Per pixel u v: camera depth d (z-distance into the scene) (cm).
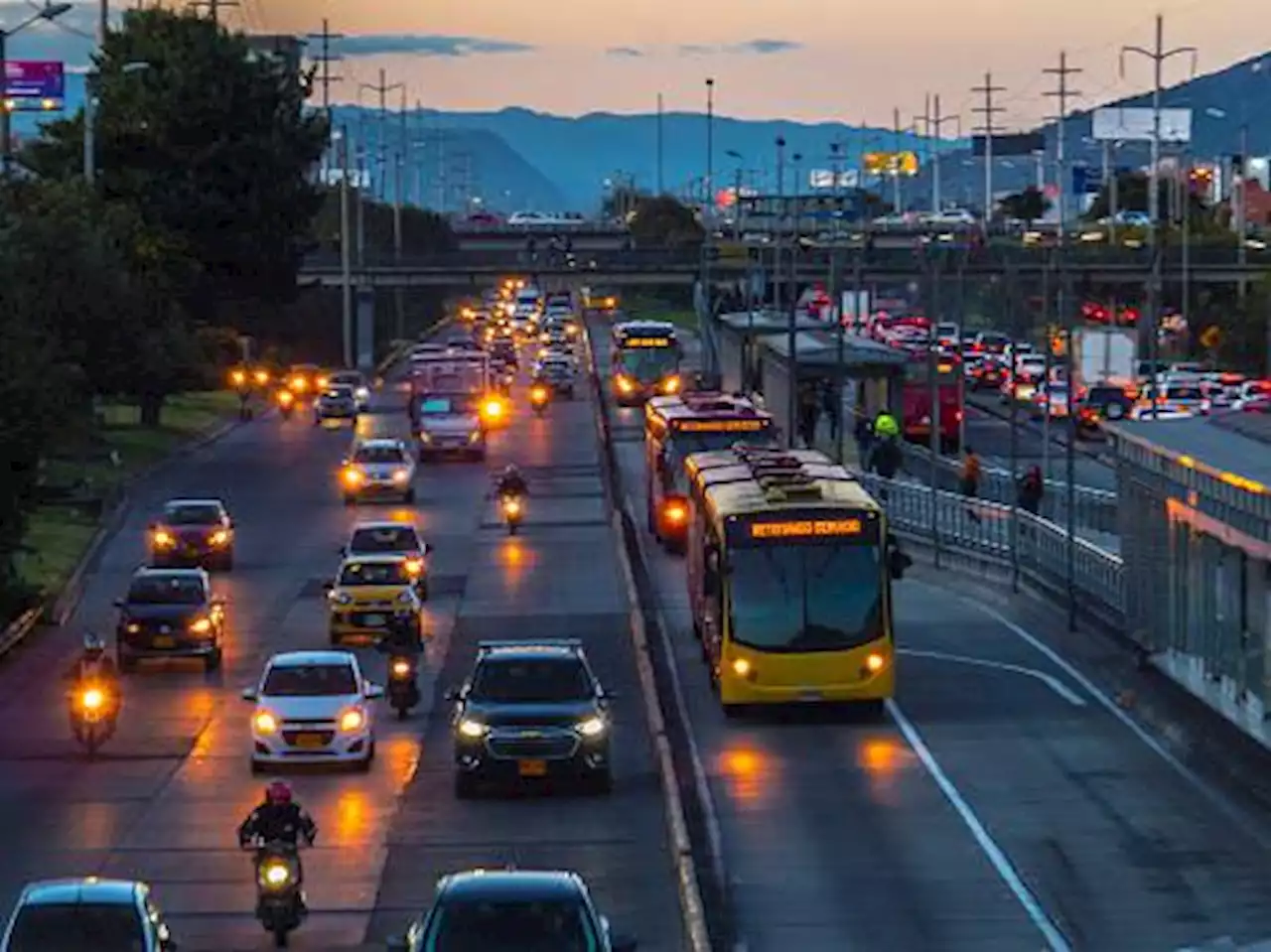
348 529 12750
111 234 15562
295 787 6500
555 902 3697
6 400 9356
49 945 3794
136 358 14675
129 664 8556
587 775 6272
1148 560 8038
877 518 7438
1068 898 5103
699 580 8669
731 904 5109
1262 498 6362
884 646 7381
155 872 5469
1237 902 5028
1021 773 6519
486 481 15088
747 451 9306
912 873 5378
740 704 7388
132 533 12625
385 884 5322
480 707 6334
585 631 9388
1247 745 6475
